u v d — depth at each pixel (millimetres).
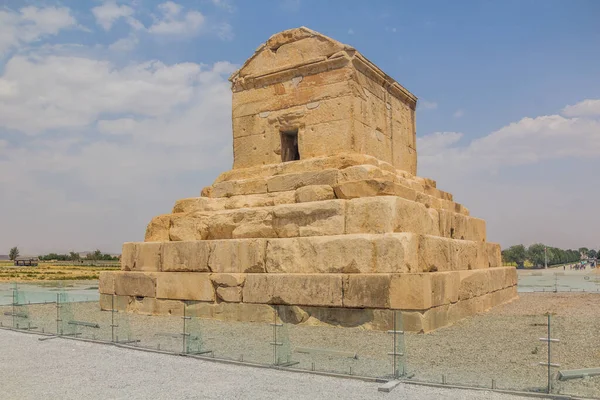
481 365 8141
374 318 11711
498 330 11070
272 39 16516
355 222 12828
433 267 12969
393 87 17547
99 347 10516
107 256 121812
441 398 6789
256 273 13531
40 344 10953
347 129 15023
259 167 16094
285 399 6824
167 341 10469
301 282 12641
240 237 14523
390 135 17250
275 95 16406
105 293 16234
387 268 11805
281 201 14633
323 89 15531
